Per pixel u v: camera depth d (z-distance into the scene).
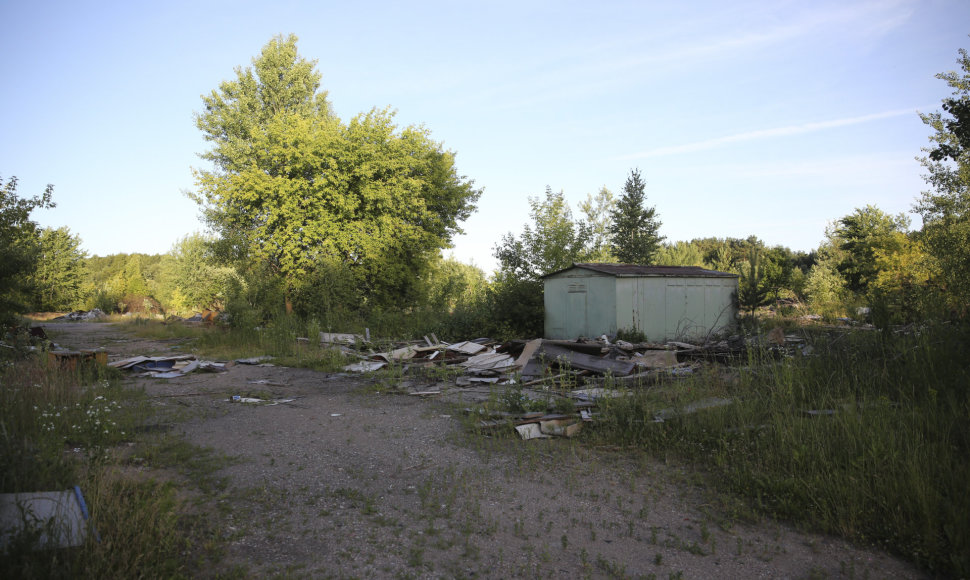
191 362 15.12
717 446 6.43
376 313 24.72
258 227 27.11
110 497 4.42
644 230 41.84
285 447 7.08
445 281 34.66
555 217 28.98
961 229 12.45
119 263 107.44
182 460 6.41
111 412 7.98
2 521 3.71
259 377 13.62
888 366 8.01
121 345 22.89
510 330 21.05
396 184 28.12
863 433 5.78
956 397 6.53
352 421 8.60
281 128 26.86
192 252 48.91
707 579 3.83
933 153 10.59
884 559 4.07
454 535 4.51
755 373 8.83
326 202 26.36
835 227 42.72
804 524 4.61
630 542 4.41
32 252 13.24
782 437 6.05
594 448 6.89
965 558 3.78
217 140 36.69
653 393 8.72
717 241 69.19
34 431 6.31
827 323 18.59
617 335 17.31
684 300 19.48
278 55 37.00
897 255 20.97
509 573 3.90
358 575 3.84
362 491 5.52
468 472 6.09
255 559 4.05
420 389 11.50
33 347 13.73
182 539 4.26
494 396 9.55
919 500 4.43
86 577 3.33
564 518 4.88
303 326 21.86
